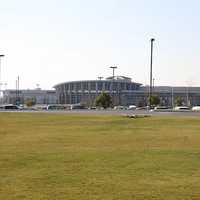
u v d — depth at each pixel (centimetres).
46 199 1081
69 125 4050
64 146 2248
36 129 3566
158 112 7850
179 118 5088
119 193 1148
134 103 17425
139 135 2941
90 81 18062
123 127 3759
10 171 1473
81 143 2403
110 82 17788
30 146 2248
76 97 18512
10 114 6366
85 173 1433
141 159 1755
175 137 2777
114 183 1273
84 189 1194
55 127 3797
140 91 17562
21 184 1257
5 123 4375
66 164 1623
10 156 1845
